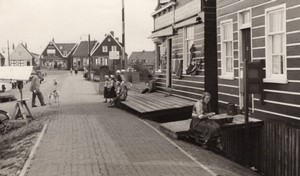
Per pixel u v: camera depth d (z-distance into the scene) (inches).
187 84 747.4
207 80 469.7
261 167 474.9
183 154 387.2
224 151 476.4
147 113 630.5
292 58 432.8
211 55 469.1
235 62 567.2
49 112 780.0
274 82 466.6
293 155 414.6
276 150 447.8
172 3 811.4
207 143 432.1
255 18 510.6
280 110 457.4
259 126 476.1
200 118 440.8
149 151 397.1
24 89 1962.4
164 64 916.0
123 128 539.8
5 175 335.6
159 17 952.9
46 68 5329.7
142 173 318.3
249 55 541.0
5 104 1160.8
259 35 501.7
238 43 557.6
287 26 440.8
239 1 551.5
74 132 507.8
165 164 346.9
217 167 352.8
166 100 761.0
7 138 551.2
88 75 2733.8
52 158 370.9
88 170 327.3
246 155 444.8
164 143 438.9
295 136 412.2
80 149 406.0
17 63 5088.6
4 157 413.4
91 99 1130.7
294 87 429.7
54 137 475.2
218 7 618.5
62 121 616.7
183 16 759.7
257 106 510.9
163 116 665.0
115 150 400.5
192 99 717.3
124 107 818.2
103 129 530.9
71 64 5206.7
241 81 533.3
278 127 444.5
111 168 333.1
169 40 888.9
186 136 467.5
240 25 553.9
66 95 1325.0
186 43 761.6
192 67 705.6
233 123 468.1
